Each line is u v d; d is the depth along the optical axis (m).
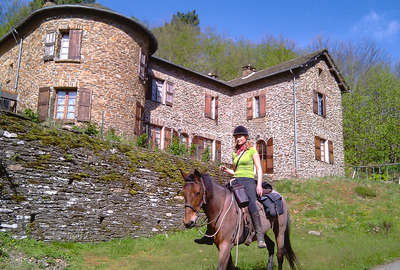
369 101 31.80
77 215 8.84
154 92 20.88
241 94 25.27
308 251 8.61
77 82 15.55
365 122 31.09
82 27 16.00
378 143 29.94
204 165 13.42
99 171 9.61
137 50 17.61
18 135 8.02
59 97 15.91
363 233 11.77
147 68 20.36
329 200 15.94
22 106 15.80
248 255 8.00
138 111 17.48
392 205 15.15
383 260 8.05
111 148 10.20
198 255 8.13
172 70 21.94
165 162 11.80
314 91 23.14
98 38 16.14
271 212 5.62
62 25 16.09
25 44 17.55
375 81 34.66
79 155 9.22
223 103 25.11
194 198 4.75
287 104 22.11
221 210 5.01
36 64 16.44
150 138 20.22
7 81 18.53
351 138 32.22
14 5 28.50
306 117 22.19
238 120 25.08
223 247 4.89
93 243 8.95
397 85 32.19
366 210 14.41
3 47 19.61
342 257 7.88
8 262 6.30
